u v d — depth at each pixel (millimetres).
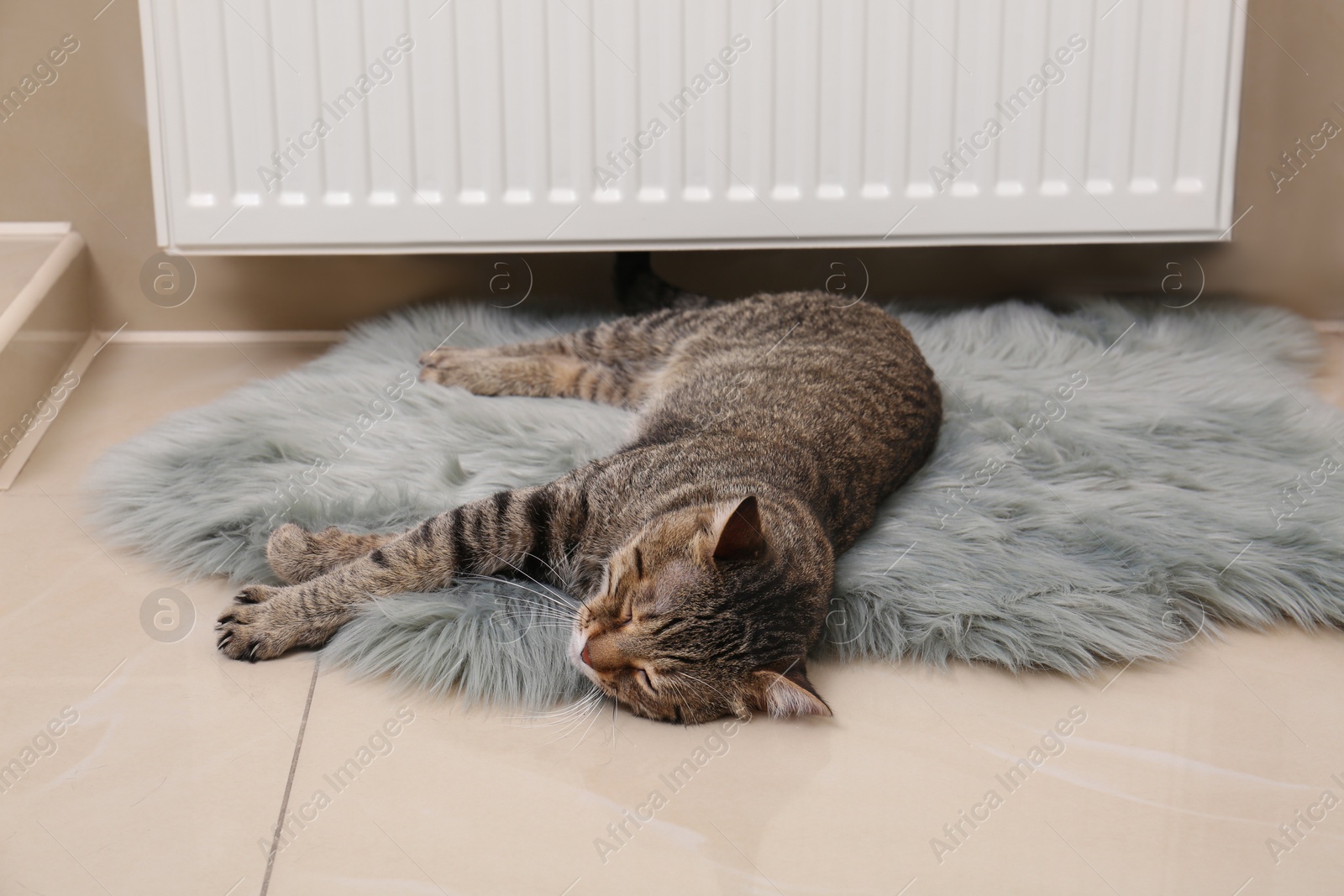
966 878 997
